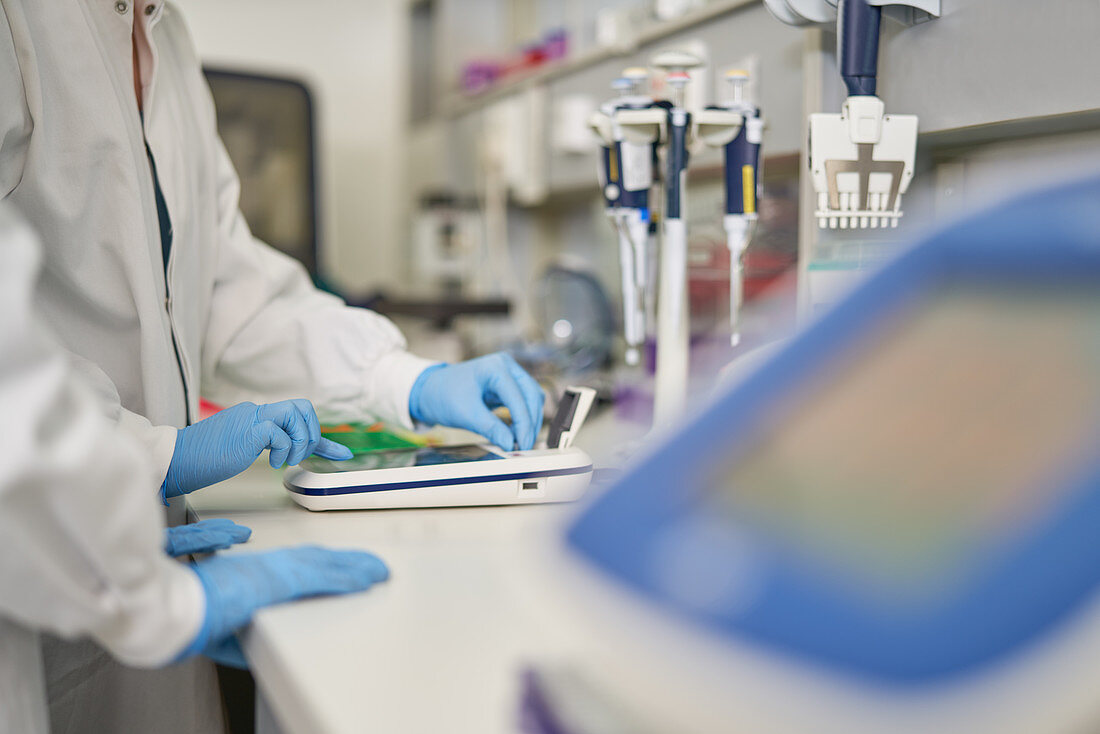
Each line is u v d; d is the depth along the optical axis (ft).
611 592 0.86
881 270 0.93
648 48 5.22
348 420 3.46
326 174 11.91
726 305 4.65
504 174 7.52
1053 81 2.52
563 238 8.07
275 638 1.61
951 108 2.84
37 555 1.38
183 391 3.17
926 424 0.84
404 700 1.38
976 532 0.78
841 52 2.82
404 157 10.73
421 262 9.04
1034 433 0.82
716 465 0.89
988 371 0.85
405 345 3.52
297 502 2.59
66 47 2.80
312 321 3.49
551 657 1.33
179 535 2.11
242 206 8.57
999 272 0.89
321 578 1.81
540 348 5.87
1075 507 0.78
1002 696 0.71
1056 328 0.86
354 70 11.93
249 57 11.41
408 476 2.55
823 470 0.84
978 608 0.74
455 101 8.83
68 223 2.81
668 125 3.10
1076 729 0.74
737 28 4.22
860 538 0.80
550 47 7.13
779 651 0.77
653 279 3.52
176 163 3.20
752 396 0.91
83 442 1.37
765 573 0.81
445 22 9.35
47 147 2.76
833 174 2.84
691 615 0.81
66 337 2.94
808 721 0.75
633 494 0.91
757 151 3.11
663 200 3.23
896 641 0.74
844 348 0.90
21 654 1.82
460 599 1.82
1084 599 0.75
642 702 0.95
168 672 2.70
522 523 2.43
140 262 2.92
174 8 3.51
